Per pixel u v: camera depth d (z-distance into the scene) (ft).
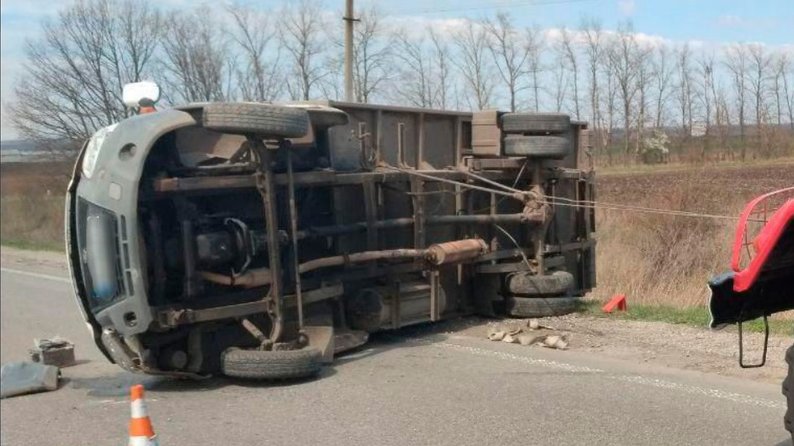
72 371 28.63
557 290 33.55
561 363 26.11
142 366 24.61
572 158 38.40
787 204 13.61
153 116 24.03
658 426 19.65
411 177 30.55
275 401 23.03
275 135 24.91
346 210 29.81
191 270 24.50
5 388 25.26
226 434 20.33
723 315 15.01
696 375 24.14
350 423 20.71
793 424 13.79
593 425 19.85
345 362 27.37
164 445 19.66
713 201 42.65
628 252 43.45
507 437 19.20
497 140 33.30
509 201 35.45
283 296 25.95
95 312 24.93
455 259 30.68
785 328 28.96
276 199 26.86
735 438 18.70
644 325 31.27
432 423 20.43
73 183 25.41
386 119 31.37
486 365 26.22
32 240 84.84
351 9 68.64
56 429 21.65
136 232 23.47
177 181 23.75
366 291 29.35
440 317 32.42
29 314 41.04
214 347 25.90
